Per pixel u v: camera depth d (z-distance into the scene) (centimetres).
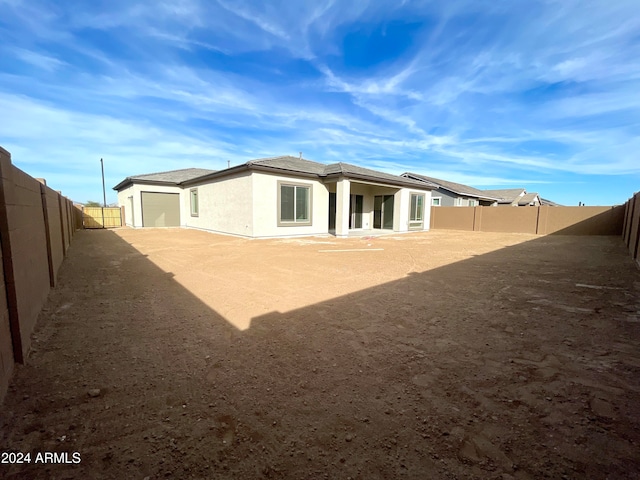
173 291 531
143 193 2053
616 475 157
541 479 155
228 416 208
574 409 214
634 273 690
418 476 158
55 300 475
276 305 456
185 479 155
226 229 1556
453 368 274
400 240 1444
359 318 403
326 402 224
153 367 276
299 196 1479
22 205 319
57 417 205
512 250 1107
